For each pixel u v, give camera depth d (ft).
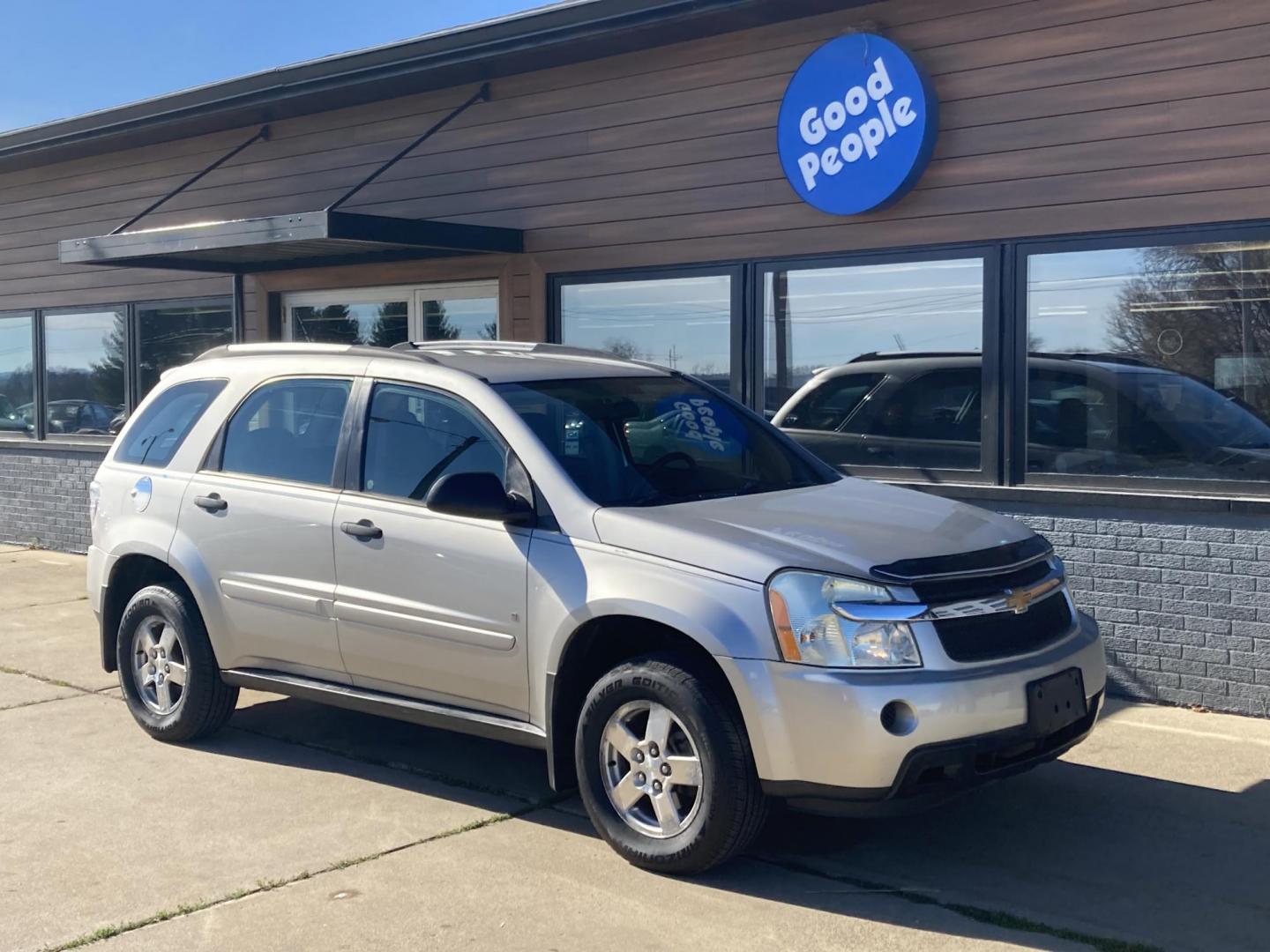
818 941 13.56
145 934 13.79
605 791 15.70
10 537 45.01
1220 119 21.84
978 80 24.17
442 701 17.56
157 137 38.60
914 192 25.07
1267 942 13.52
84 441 42.83
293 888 14.98
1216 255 22.03
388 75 31.19
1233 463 22.02
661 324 29.09
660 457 17.81
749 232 27.40
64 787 18.74
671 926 13.91
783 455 19.49
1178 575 22.47
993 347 24.30
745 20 26.53
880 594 14.26
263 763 19.90
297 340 37.06
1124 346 22.99
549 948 13.37
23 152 41.04
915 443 25.45
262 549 19.21
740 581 14.64
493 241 30.35
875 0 25.17
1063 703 14.99
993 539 15.97
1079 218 23.26
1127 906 14.44
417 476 17.94
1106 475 23.24
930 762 13.93
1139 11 22.48
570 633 15.72
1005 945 13.47
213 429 20.68
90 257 33.63
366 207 34.17
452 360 18.90
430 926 13.92
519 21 28.45
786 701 14.12
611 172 29.50
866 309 25.98
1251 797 18.02
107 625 21.93
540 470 16.69
